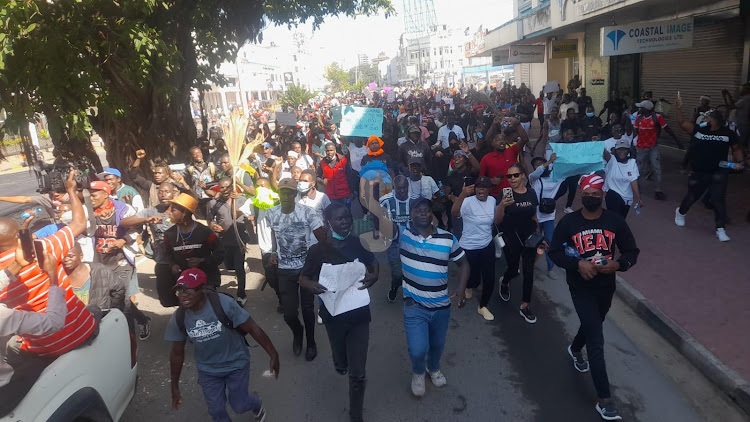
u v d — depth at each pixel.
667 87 16.05
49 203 6.50
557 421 4.09
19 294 3.18
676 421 4.01
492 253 5.71
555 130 13.45
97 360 3.61
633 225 8.60
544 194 6.73
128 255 5.58
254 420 4.33
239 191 7.46
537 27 20.77
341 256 4.05
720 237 7.45
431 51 90.38
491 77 72.25
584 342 4.67
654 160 9.93
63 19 7.57
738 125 10.58
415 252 4.20
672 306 5.68
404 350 5.36
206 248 5.12
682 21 12.43
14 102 7.62
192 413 4.55
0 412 2.71
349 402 4.51
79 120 8.06
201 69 10.84
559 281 6.93
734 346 4.79
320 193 6.21
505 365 4.94
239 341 3.85
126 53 8.81
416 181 6.73
